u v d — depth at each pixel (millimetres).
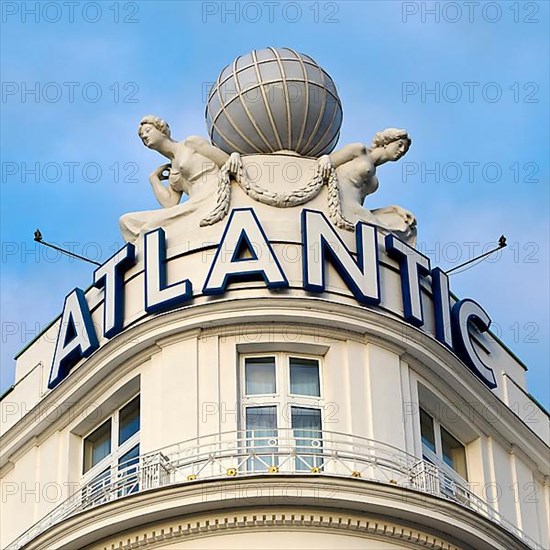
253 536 56031
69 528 57438
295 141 65562
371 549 56438
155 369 60969
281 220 62219
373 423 59875
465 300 65812
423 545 57219
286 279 60625
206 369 59969
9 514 64875
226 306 60219
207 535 56188
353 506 56188
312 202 63094
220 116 66000
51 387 64375
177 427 59250
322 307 60438
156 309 61250
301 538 56031
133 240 63844
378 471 58719
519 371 69188
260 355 60750
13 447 65750
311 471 56906
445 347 62906
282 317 60188
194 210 63062
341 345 60906
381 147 65875
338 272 61594
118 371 62031
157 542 56531
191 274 61625
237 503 55812
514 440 66562
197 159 64688
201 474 57844
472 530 57656
